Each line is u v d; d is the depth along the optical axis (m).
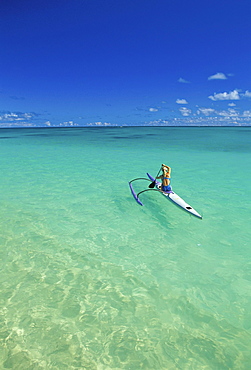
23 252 5.92
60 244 6.34
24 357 3.35
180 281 5.00
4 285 4.75
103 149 27.19
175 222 7.75
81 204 9.25
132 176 13.84
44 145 32.16
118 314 4.13
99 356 3.39
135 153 23.66
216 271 5.32
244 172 14.59
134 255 5.90
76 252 5.98
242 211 8.49
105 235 6.87
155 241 6.57
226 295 4.62
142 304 4.36
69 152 24.61
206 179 12.89
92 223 7.63
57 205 9.11
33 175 13.93
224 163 17.73
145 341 3.64
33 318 3.99
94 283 4.89
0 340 3.59
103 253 5.97
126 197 10.13
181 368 3.25
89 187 11.54
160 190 9.48
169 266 5.49
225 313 4.20
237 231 7.08
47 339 3.63
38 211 8.51
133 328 3.87
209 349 3.53
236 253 6.00
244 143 34.28
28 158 20.38
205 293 4.66
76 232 7.02
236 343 3.63
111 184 12.11
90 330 3.80
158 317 4.09
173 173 14.41
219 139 43.19
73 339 3.64
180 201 8.63
